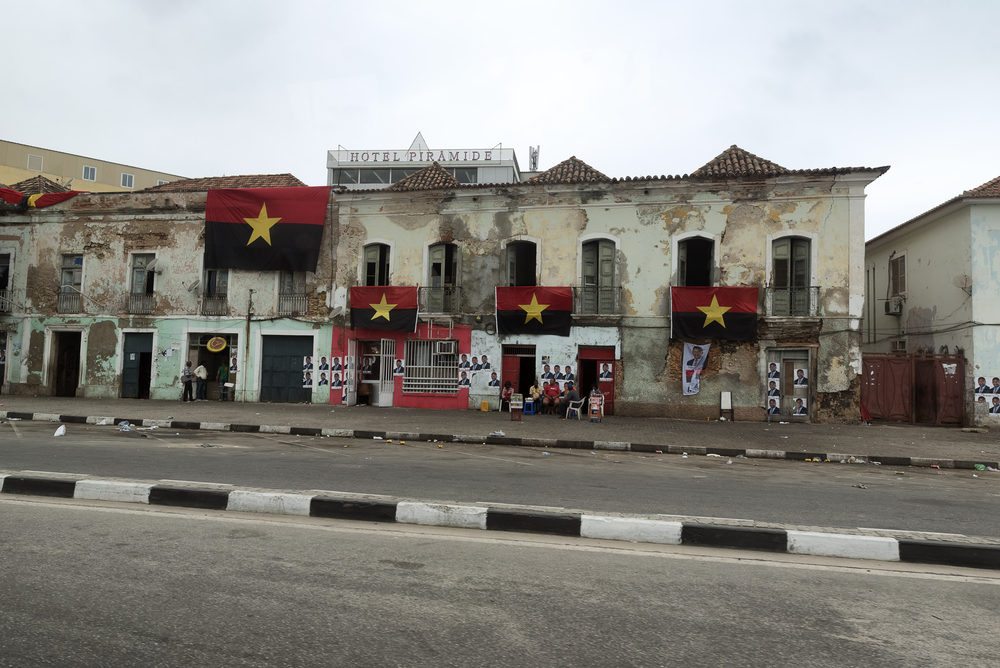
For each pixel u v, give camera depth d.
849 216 19.08
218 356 24.14
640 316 20.36
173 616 3.40
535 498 6.86
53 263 24.66
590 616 3.59
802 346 19.20
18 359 24.55
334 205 23.03
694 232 20.09
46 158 51.59
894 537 5.21
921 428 18.22
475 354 21.55
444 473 8.59
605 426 16.81
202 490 6.21
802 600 3.99
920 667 3.06
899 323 23.83
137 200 24.06
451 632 3.30
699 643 3.26
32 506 5.92
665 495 7.35
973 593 4.27
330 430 14.60
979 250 19.09
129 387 23.89
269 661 2.92
